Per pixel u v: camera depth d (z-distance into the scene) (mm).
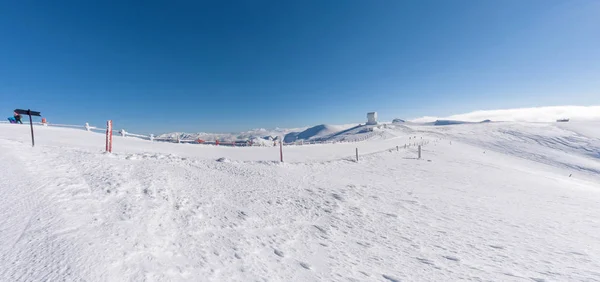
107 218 4184
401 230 7500
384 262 5234
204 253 3941
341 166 20031
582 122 117188
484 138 94688
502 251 6492
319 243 5754
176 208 5621
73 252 2947
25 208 4000
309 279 3943
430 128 130000
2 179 5035
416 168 22828
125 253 3217
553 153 71812
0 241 3047
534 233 8164
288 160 21438
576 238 7883
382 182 15031
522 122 131250
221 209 6395
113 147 16875
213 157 18922
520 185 18547
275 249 4898
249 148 31953
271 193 9211
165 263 3291
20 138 14711
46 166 6430
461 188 15516
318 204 8875
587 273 5414
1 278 2420
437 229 7887
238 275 3531
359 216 8312
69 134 20875
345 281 4125
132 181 6547
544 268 5605
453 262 5605
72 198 4703
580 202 13914
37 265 2672
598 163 62250
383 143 54969
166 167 9711
